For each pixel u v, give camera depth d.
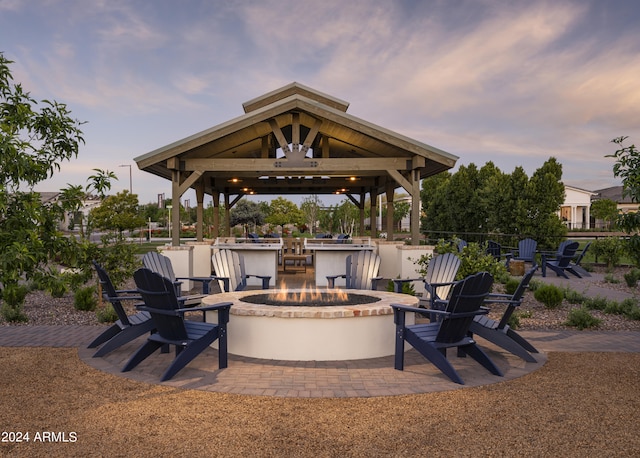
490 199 18.48
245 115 10.12
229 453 2.78
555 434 3.07
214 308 4.50
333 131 11.45
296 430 3.11
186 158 10.79
